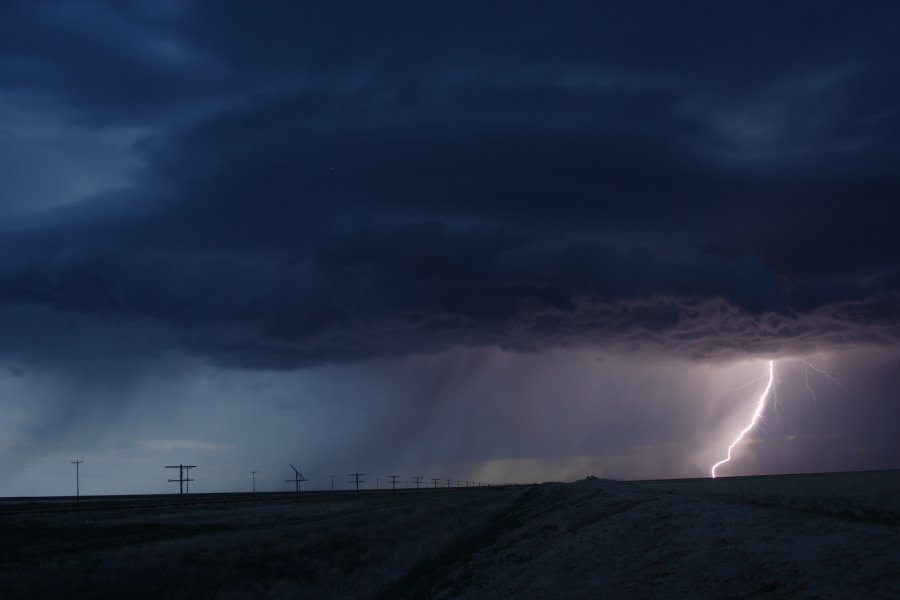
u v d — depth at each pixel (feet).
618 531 87.35
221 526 215.31
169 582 114.62
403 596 104.78
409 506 287.28
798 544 56.59
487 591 84.94
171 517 239.50
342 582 128.26
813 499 101.76
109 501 430.61
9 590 101.96
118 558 126.00
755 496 111.96
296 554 143.23
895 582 42.11
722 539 65.62
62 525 205.26
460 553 130.31
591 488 177.27
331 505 330.95
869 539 52.85
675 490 156.35
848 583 44.42
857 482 190.70
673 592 55.62
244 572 127.65
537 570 83.66
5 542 160.66
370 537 173.88
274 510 289.53
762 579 50.70
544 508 163.63
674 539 71.97
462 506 274.16
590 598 62.59
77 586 106.63
